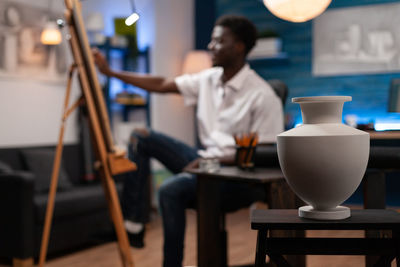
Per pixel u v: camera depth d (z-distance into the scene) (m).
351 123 5.36
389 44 5.32
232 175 1.79
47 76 4.50
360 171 1.03
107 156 2.28
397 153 1.57
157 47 5.77
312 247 1.07
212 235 2.25
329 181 1.01
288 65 5.78
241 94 2.49
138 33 5.55
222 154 2.45
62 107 4.65
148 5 5.66
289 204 1.76
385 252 1.04
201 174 1.95
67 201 3.41
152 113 5.67
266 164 1.99
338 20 5.53
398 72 5.29
